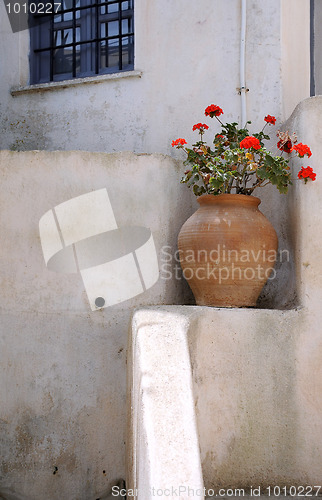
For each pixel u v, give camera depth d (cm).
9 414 441
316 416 391
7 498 428
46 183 454
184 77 526
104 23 583
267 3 511
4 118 580
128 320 442
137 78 540
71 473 429
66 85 561
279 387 391
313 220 411
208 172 456
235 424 383
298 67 538
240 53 511
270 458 384
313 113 421
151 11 540
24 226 452
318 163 416
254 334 394
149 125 533
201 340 379
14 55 584
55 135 563
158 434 269
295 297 423
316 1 632
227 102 512
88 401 436
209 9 524
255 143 411
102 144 546
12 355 446
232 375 387
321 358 396
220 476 376
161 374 303
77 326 443
